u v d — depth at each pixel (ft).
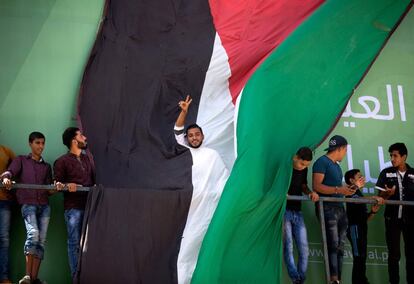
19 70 54.44
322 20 54.13
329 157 52.06
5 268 48.37
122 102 52.42
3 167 50.88
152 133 51.34
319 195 51.29
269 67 52.31
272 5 54.95
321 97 52.44
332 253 50.29
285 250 49.73
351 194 50.78
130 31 53.93
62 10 56.03
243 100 51.34
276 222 48.65
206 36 54.39
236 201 48.24
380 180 53.42
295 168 50.70
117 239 47.16
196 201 48.70
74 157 49.65
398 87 59.26
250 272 47.73
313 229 54.85
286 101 51.78
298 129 51.34
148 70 53.36
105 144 51.47
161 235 47.78
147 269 47.09
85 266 46.50
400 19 54.95
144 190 48.32
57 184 47.55
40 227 48.44
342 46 53.78
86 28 55.98
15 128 53.36
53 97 54.34
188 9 54.85
